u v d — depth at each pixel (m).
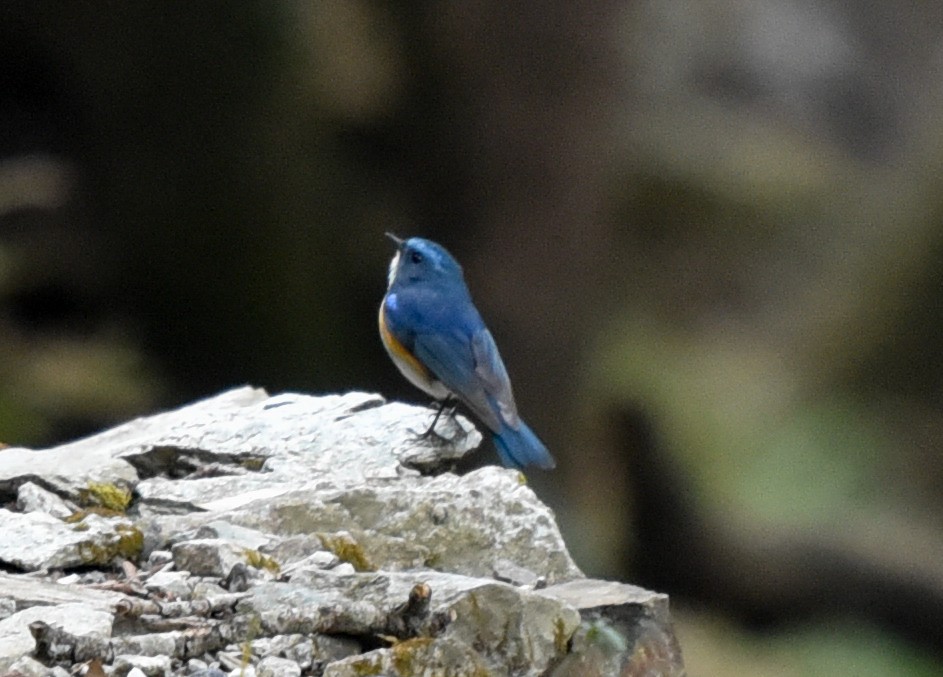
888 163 23.66
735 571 13.84
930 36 27.83
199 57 15.86
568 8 15.45
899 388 15.65
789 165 23.84
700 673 12.80
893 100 27.53
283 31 15.94
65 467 6.04
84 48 15.98
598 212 15.96
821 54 27.34
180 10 15.67
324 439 6.45
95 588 4.81
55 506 5.66
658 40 22.81
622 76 15.85
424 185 16.44
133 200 16.28
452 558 5.41
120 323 16.61
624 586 5.23
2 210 16.36
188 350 16.64
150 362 16.55
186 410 7.04
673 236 22.44
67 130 16.84
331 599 4.69
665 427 15.12
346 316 16.91
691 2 26.64
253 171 16.12
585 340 16.02
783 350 16.84
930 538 14.02
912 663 13.34
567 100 15.69
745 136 24.70
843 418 15.48
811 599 13.79
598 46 15.57
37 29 16.09
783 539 13.61
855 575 13.69
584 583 5.28
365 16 16.48
